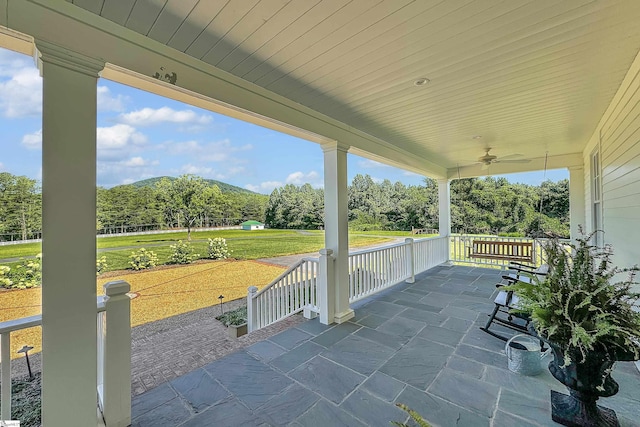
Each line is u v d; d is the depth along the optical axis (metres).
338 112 3.25
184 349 3.38
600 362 1.58
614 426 1.65
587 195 5.22
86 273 1.58
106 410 1.72
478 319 3.57
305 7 1.56
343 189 3.61
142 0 1.50
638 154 2.35
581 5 1.56
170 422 1.82
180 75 2.01
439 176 6.98
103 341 1.94
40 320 1.53
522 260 6.22
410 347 2.83
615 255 3.22
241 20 1.67
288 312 3.92
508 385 2.17
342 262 3.59
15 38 1.48
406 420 1.82
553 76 2.42
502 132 4.12
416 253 6.04
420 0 1.51
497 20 1.69
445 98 2.87
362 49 2.00
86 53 1.58
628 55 2.10
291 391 2.13
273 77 2.40
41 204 1.46
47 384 1.47
